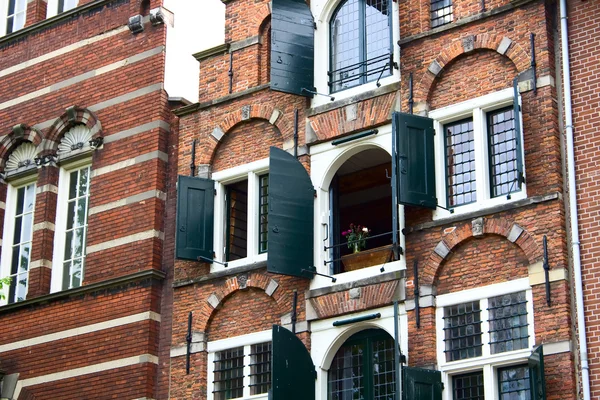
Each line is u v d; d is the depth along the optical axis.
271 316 25.77
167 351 26.98
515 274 22.67
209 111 28.23
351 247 26.39
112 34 30.62
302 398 24.19
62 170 30.48
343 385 24.69
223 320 26.45
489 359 22.44
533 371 21.28
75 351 28.02
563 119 23.25
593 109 22.94
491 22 24.42
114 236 28.50
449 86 24.69
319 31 27.33
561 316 21.83
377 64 26.31
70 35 31.48
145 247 27.88
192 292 26.98
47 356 28.45
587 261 22.11
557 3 24.03
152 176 28.41
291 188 25.58
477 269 23.20
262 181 27.28
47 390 28.12
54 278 29.58
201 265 27.11
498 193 23.64
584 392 21.28
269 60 28.11
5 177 31.27
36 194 30.39
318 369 24.72
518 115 22.98
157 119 28.89
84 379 27.59
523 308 22.44
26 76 31.94
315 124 26.47
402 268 24.19
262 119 27.44
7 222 31.09
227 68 28.42
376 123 25.55
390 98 25.48
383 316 24.19
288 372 24.12
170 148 28.83
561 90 23.45
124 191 28.78
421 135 24.27
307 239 25.44
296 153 26.50
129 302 27.59
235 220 27.55
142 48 29.91
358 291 24.64
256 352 25.83
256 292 26.19
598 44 23.27
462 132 24.48
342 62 26.92
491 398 22.22
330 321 24.89
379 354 24.39
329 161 26.08
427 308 23.47
